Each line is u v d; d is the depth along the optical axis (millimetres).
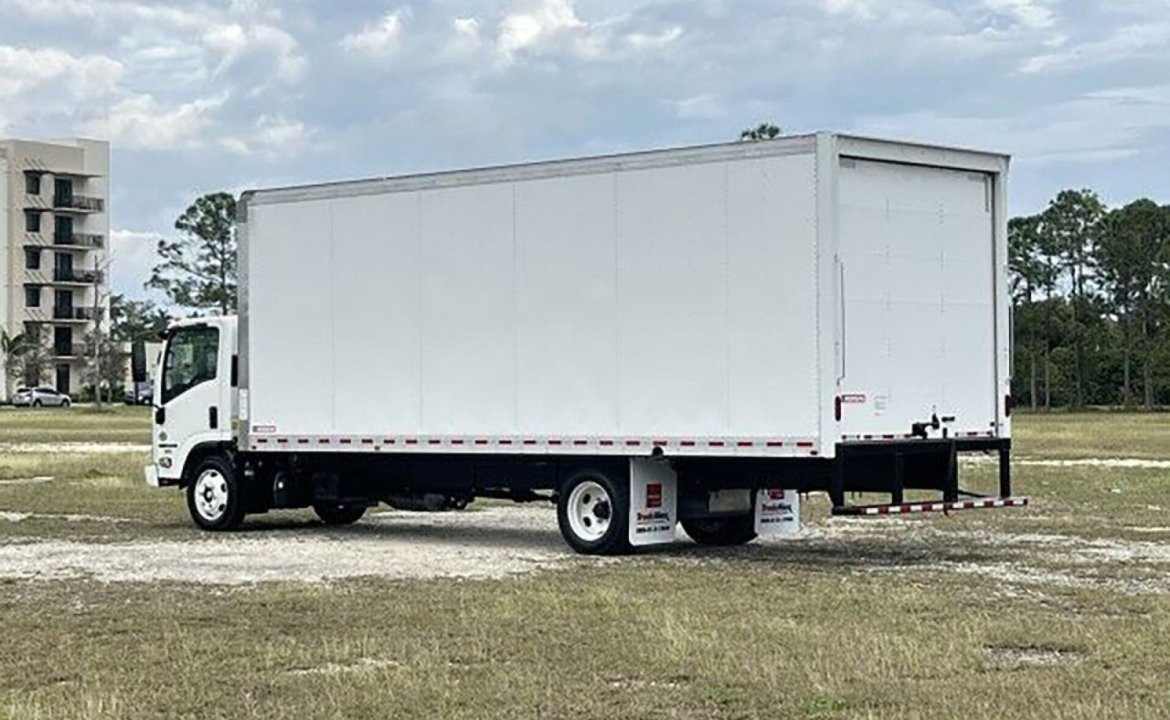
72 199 131500
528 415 20000
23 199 129375
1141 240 120000
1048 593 15672
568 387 19656
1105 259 121688
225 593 15797
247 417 22703
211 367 23266
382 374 21344
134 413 101062
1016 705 10250
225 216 131000
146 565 18422
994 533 22266
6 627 13688
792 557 19281
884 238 18438
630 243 19172
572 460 20047
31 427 72188
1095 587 16172
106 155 135000
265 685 11039
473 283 20484
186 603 15055
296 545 20891
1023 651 12383
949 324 18984
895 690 10742
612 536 19281
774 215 18141
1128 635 12930
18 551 20141
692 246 18703
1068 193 124062
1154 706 10195
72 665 11875
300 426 22156
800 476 18594
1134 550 19922
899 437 18453
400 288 21156
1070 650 12398
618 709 10250
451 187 20656
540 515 26172
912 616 14070
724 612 14297
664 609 14414
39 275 129750
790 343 18031
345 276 21703
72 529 23391
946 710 10102
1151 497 28422
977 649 12281
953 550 20000
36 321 129750
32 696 10727
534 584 16328
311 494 22984
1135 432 64438
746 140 18375
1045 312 122062
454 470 21375
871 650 12219
